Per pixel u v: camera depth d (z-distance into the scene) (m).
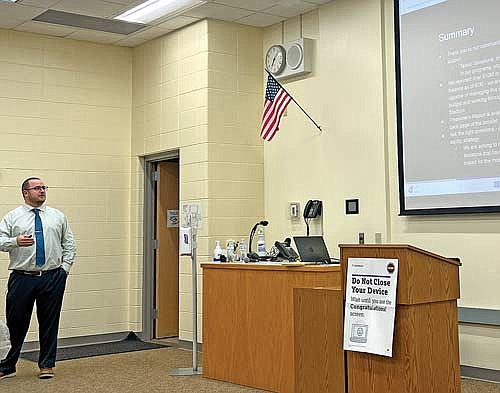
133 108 8.05
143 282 7.89
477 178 5.25
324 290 3.89
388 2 6.07
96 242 7.72
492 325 5.19
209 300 5.58
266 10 6.80
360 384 3.45
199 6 6.67
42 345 5.67
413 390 3.25
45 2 6.50
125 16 6.95
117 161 7.94
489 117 5.18
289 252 5.65
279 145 7.11
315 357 3.92
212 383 5.34
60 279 5.66
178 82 7.38
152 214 7.99
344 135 6.38
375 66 6.12
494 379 5.19
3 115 7.22
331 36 6.56
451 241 5.47
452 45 5.43
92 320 7.64
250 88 7.29
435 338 3.40
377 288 3.34
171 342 7.61
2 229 5.53
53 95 7.54
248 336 5.21
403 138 5.76
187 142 7.21
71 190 7.59
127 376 5.66
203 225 6.92
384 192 5.98
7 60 7.28
